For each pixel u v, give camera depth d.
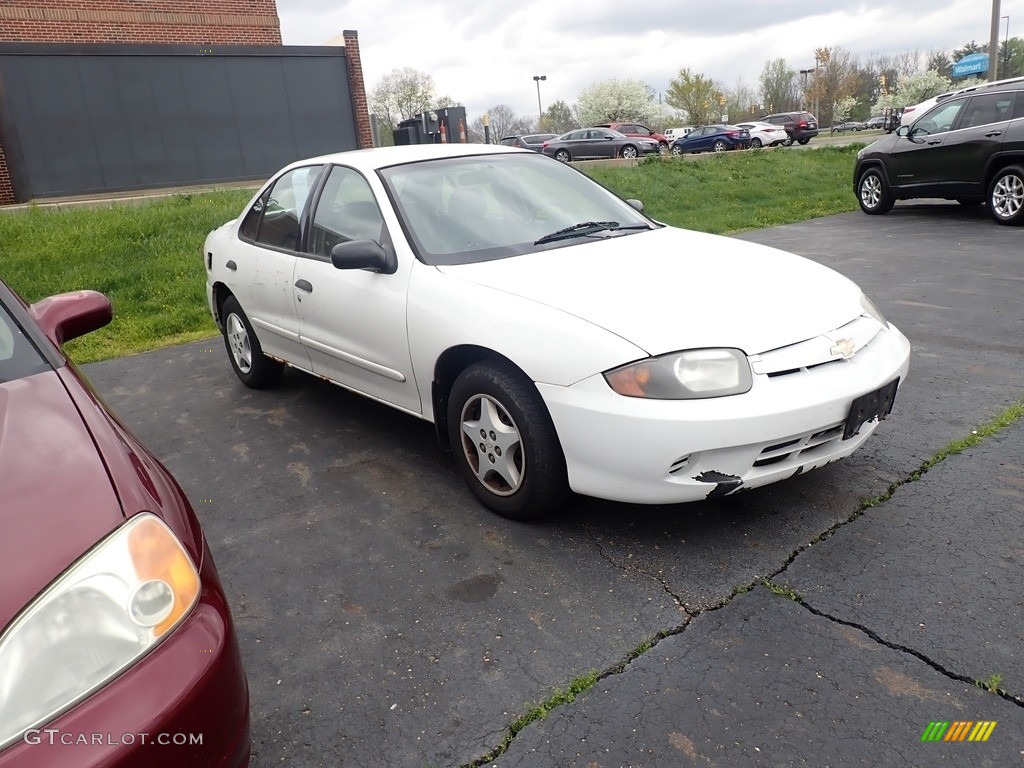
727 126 31.55
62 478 1.64
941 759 1.89
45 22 17.38
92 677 1.39
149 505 1.66
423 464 3.79
